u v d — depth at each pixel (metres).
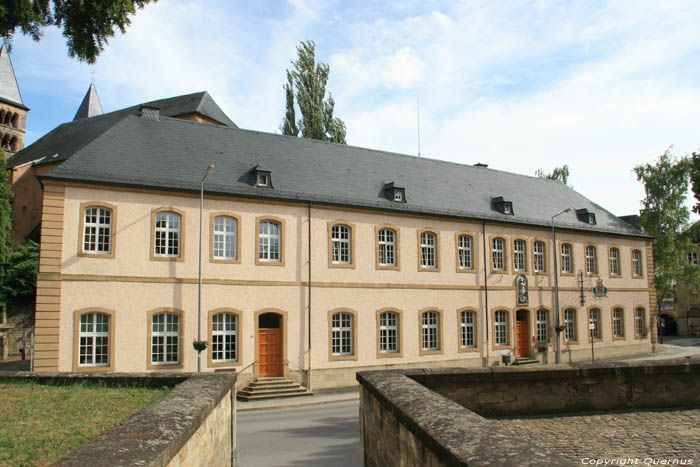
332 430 17.91
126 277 23.95
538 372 9.28
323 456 14.33
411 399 6.81
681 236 51.16
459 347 32.53
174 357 24.73
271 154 30.92
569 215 40.44
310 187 29.34
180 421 6.50
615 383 9.42
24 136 61.16
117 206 24.17
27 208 43.38
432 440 4.96
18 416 8.52
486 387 9.21
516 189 40.53
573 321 38.44
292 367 27.03
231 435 12.09
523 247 36.50
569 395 9.32
